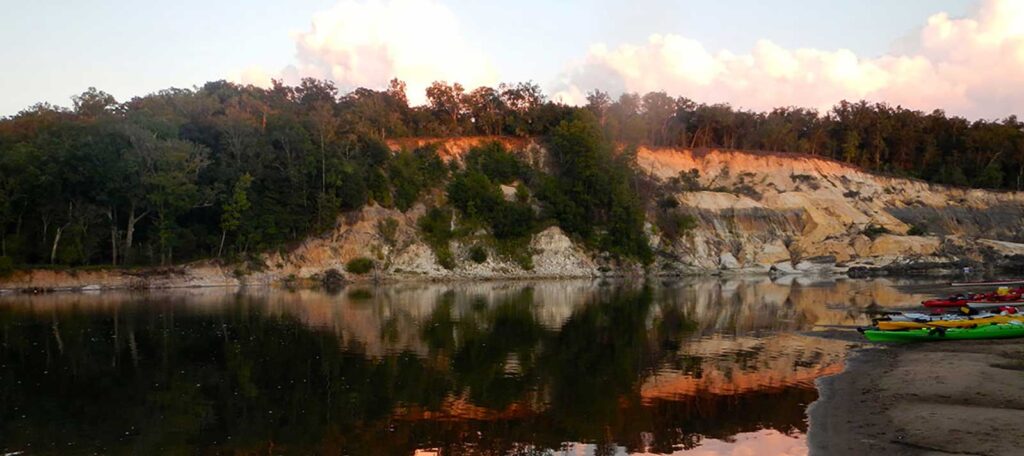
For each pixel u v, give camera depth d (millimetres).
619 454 19062
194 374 29719
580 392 26250
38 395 26141
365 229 88250
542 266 94062
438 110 118562
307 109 109375
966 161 129500
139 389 27016
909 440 18984
